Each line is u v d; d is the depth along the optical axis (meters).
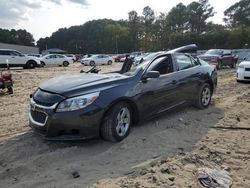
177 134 6.32
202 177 4.39
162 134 6.23
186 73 7.51
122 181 4.32
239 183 4.31
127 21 130.25
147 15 116.88
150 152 5.38
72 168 4.78
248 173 4.62
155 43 102.88
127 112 5.91
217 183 4.27
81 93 5.38
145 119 6.39
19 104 10.04
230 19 116.19
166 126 6.79
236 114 7.86
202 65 8.36
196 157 5.11
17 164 4.98
